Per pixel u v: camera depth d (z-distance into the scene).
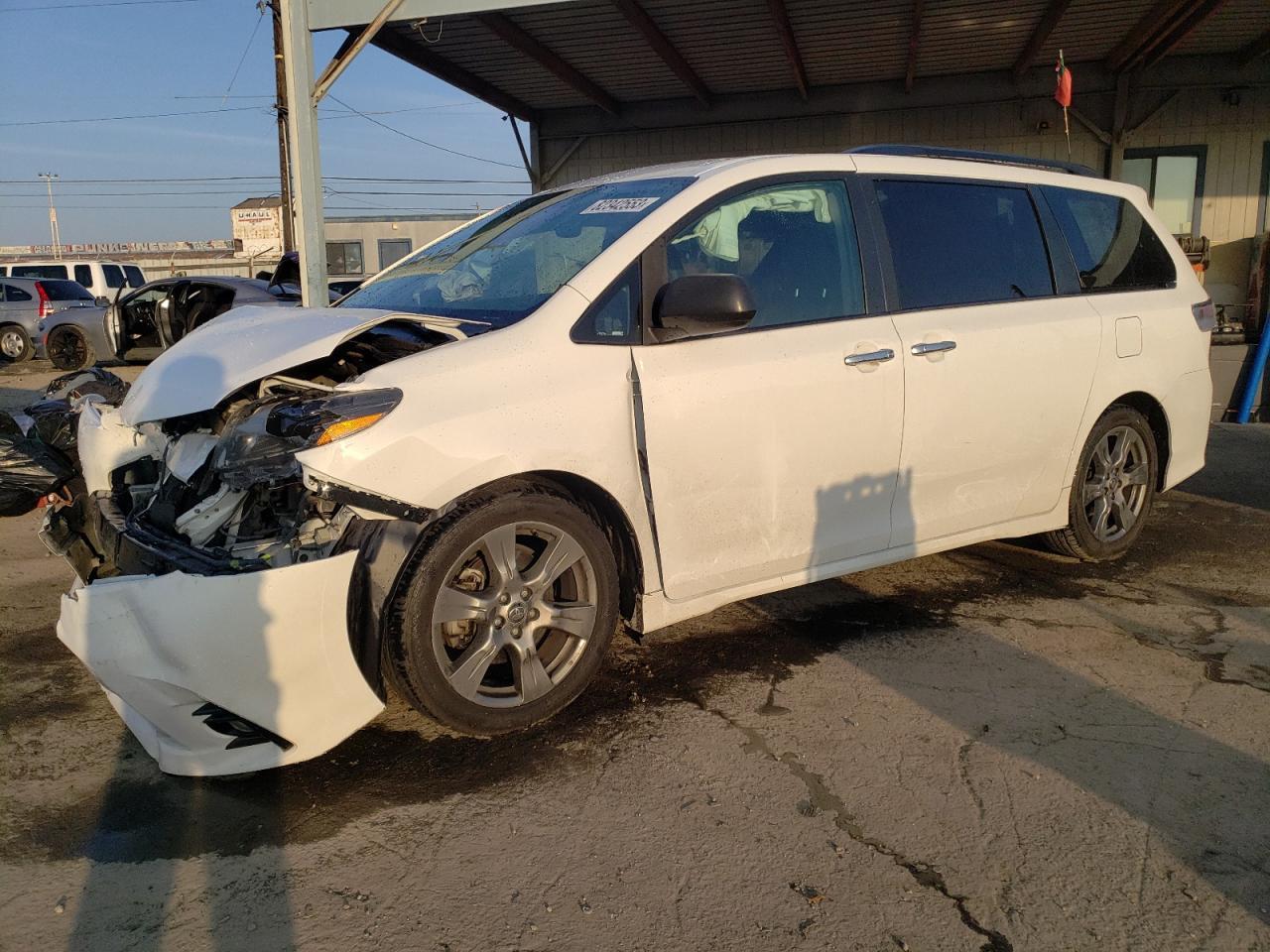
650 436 3.30
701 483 3.44
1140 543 5.40
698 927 2.33
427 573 2.94
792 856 2.59
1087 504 4.82
